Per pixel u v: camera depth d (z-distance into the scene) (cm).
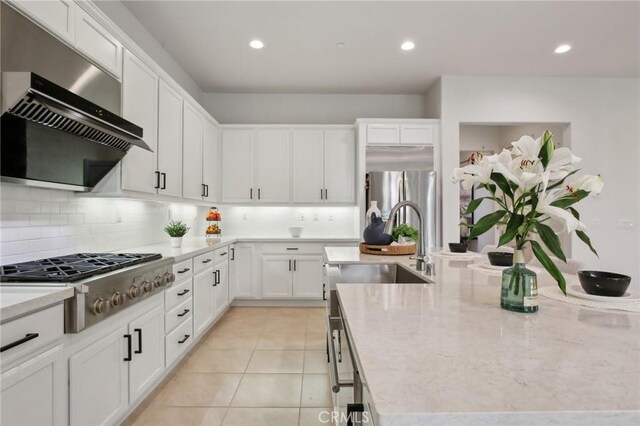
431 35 322
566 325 84
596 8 281
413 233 234
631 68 397
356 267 221
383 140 414
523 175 87
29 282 139
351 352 87
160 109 272
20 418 115
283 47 344
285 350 284
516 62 380
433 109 441
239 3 273
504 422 47
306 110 472
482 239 630
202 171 370
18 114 147
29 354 119
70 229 217
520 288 95
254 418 191
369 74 410
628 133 425
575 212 93
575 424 47
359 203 415
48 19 164
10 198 175
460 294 117
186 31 314
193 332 271
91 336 150
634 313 94
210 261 313
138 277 185
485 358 65
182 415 193
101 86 202
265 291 412
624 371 59
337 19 296
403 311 96
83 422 145
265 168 437
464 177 104
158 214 335
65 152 181
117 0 267
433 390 53
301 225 471
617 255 421
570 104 421
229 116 470
